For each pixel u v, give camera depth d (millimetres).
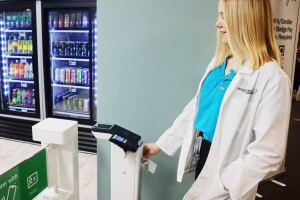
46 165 1214
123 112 2016
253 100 1157
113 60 1951
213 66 1429
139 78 1932
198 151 1451
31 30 3859
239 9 1119
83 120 3791
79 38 3885
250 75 1169
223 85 1297
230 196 1214
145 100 1957
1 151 3775
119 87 1982
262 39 1152
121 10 1858
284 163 3354
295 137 4473
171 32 1812
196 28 1768
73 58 3807
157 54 1866
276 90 1086
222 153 1232
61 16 3729
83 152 3801
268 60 1155
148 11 1816
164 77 1888
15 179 999
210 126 1331
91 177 3121
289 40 2938
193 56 1813
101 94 2025
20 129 4062
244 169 1114
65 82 3949
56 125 1255
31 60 4105
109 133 1500
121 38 1901
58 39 3891
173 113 1925
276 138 1079
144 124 1994
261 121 1105
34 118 3994
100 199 2168
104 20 1905
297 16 2938
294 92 7020
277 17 2777
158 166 2000
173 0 1762
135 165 1518
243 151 1203
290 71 3043
